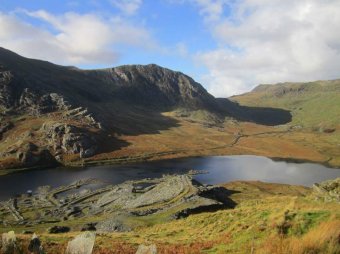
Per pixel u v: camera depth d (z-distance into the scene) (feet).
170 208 235.81
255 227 81.00
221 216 132.77
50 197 381.60
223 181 481.46
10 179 501.15
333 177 531.50
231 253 65.72
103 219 243.19
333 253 50.42
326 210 79.15
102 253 74.43
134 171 561.02
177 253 71.20
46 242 82.48
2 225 263.08
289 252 53.06
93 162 645.92
